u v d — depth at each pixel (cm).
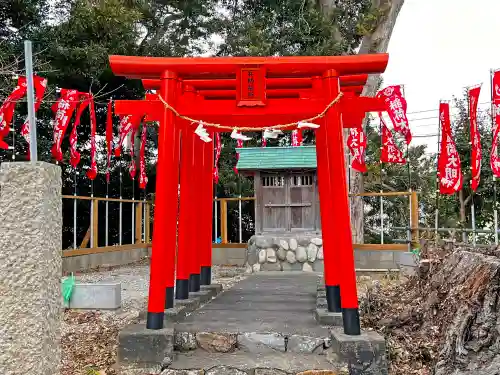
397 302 703
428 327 548
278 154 1125
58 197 245
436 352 485
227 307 627
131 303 738
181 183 648
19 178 230
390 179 1747
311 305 642
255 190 1141
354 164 1143
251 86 504
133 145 1319
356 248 1184
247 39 1370
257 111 510
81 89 1327
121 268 1237
